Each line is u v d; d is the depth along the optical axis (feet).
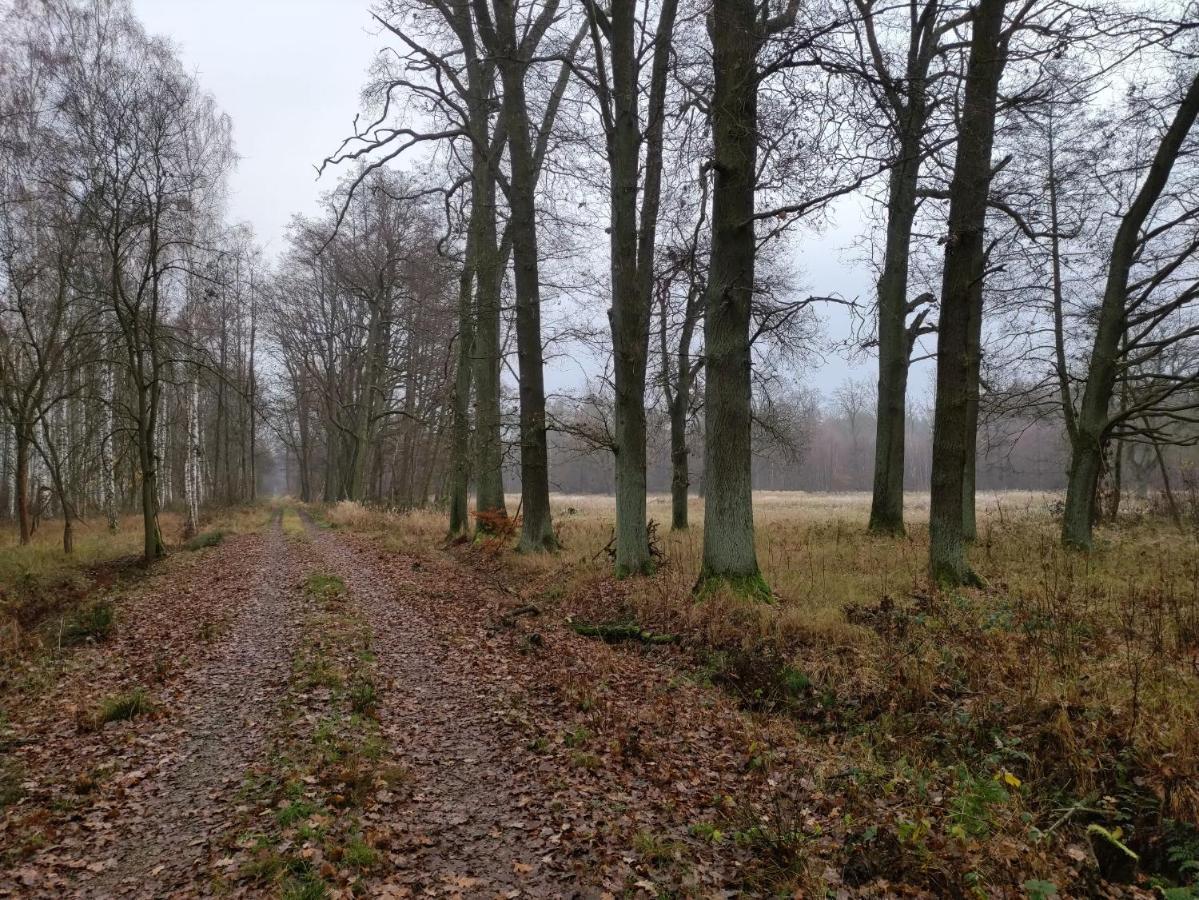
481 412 62.69
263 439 217.56
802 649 26.02
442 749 19.56
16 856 14.57
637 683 24.76
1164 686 19.56
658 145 45.52
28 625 38.32
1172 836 13.43
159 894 13.30
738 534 33.91
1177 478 98.68
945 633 26.09
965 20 41.83
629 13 41.09
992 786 15.14
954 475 34.99
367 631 31.71
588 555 50.26
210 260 73.92
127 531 88.69
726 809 15.84
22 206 60.75
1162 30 32.45
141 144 55.62
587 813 15.84
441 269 82.07
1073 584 33.22
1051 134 48.24
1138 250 46.78
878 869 13.16
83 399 68.39
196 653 29.91
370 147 46.34
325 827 15.20
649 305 48.91
